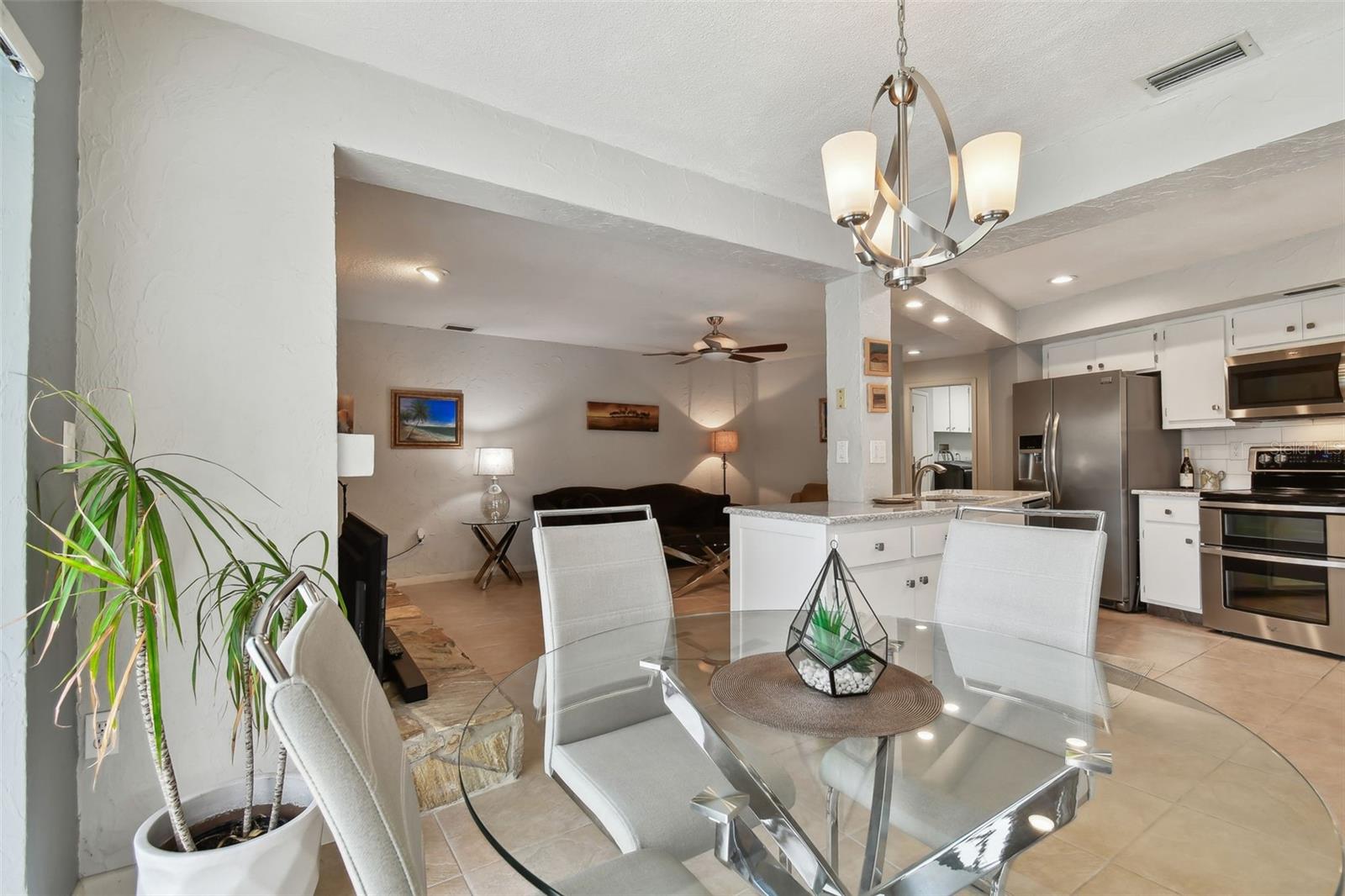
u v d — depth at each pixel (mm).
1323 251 3445
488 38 1858
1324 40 1891
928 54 1940
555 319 5543
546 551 1982
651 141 2455
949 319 4340
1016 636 1883
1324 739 2441
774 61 1969
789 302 4926
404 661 2607
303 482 1834
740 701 1278
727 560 5766
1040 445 4883
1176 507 4168
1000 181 1493
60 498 1457
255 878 1349
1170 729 1316
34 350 1342
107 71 1608
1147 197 2400
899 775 1124
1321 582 3477
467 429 6090
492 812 1144
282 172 1830
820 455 7523
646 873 976
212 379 1721
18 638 1290
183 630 1681
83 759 1557
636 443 7238
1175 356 4410
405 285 4418
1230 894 912
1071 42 1891
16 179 1305
